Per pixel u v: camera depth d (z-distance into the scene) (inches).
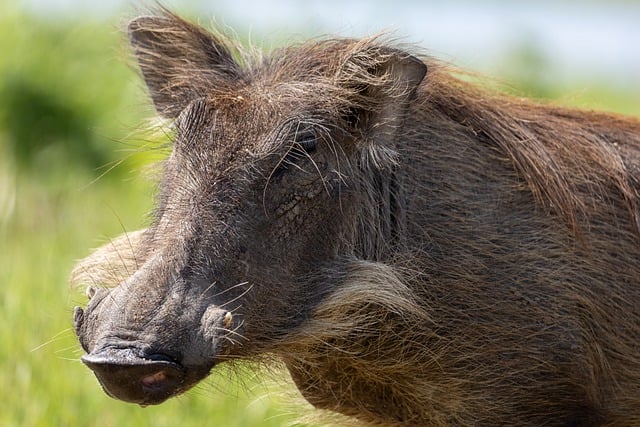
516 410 666.2
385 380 670.5
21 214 1259.2
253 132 619.8
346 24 1159.0
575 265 671.1
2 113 1499.8
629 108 2025.1
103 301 562.9
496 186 677.9
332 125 637.9
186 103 680.4
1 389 839.1
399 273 653.9
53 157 1475.1
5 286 959.0
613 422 690.8
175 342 553.3
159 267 577.6
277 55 687.1
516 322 659.4
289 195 618.2
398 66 642.8
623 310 681.6
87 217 1250.6
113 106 1513.3
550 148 703.7
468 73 739.4
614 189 703.1
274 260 611.2
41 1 1651.1
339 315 633.6
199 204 601.0
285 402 739.4
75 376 858.8
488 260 663.1
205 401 858.8
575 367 665.0
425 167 673.6
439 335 657.6
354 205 646.5
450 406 668.7
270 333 612.1
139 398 551.5
